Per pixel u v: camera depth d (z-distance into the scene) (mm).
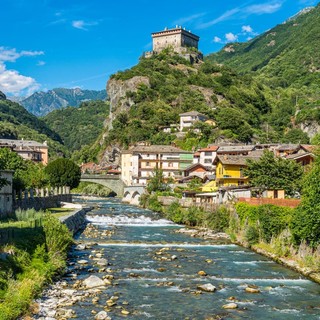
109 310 36000
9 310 32375
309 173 54188
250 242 66625
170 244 69688
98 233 80188
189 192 120688
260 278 47844
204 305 38156
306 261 50938
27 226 56375
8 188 75000
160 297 40125
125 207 140375
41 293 38781
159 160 191875
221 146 173125
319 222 49125
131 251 62750
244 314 36062
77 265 51750
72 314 34469
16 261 41656
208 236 78125
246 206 74625
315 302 39562
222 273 49906
